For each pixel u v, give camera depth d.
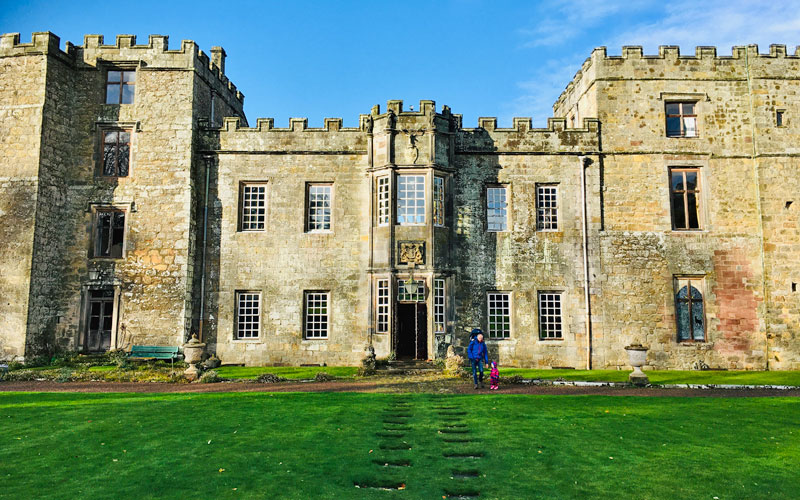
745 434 10.59
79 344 22.17
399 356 23.17
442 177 22.72
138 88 23.33
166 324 21.98
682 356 22.45
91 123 23.19
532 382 17.41
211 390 15.88
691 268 22.86
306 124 23.58
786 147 23.28
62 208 22.64
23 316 20.70
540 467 8.55
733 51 23.97
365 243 22.95
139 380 17.84
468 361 22.27
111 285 22.28
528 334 22.70
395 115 22.62
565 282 22.92
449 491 7.52
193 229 22.78
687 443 9.94
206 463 8.64
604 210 23.23
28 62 22.25
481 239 23.09
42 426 11.02
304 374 19.41
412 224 22.19
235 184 23.33
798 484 7.91
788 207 22.91
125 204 22.70
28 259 21.03
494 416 12.03
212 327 22.62
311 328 22.83
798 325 22.25
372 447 9.53
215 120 25.50
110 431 10.61
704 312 22.73
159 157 22.92
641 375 17.11
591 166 23.45
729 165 23.39
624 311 22.72
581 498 7.34
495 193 23.64
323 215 23.50
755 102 23.61
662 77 23.80
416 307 21.86
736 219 23.09
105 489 7.54
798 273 22.50
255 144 23.48
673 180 23.66
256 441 9.88
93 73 23.41
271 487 7.61
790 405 13.54
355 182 23.31
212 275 22.88
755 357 22.36
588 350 22.45
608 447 9.64
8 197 21.48
